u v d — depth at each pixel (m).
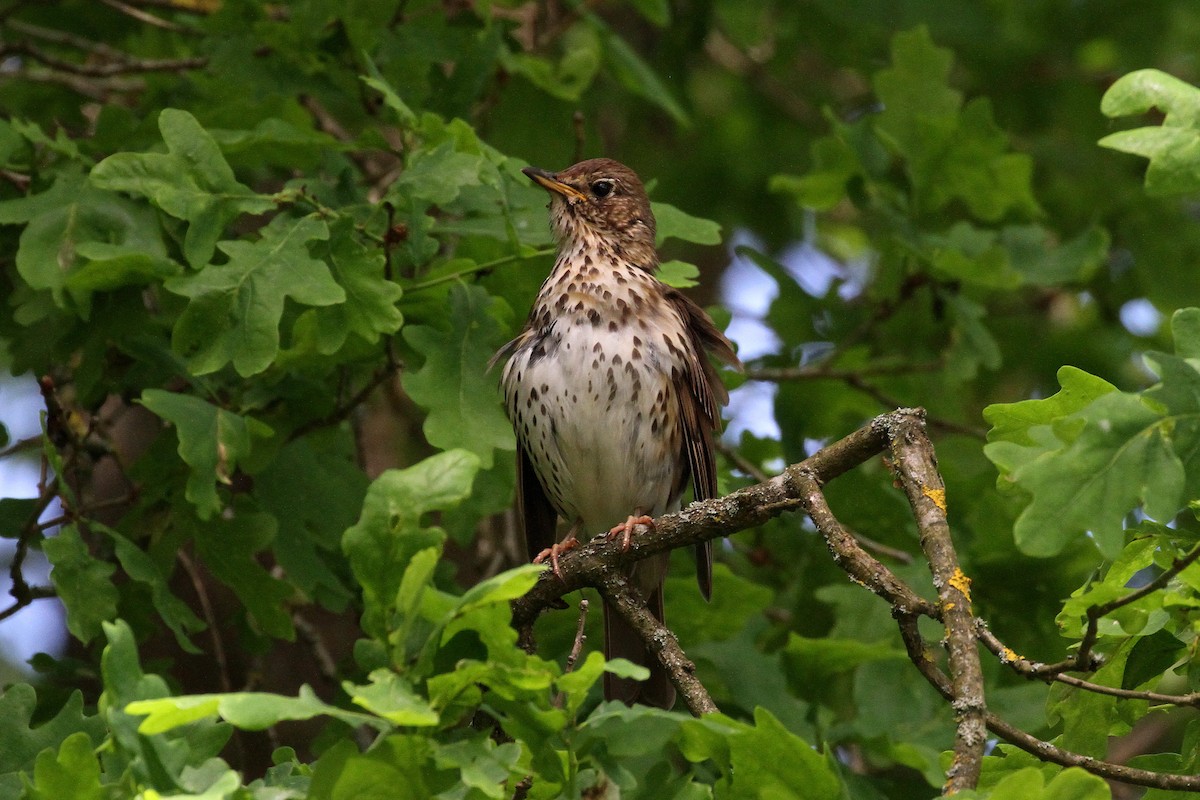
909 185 13.75
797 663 10.86
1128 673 7.38
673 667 8.34
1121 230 16.31
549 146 13.08
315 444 10.04
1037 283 13.70
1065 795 5.61
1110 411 5.95
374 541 5.93
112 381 10.17
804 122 18.91
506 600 5.77
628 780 6.32
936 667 6.90
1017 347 16.38
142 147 10.45
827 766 6.16
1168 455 5.86
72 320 9.57
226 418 8.82
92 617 8.64
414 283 9.48
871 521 12.14
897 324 14.64
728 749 6.44
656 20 14.02
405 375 9.09
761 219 18.81
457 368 9.19
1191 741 7.41
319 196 9.55
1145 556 6.93
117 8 12.45
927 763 10.06
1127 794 13.20
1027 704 10.64
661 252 18.48
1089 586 7.09
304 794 5.93
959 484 12.04
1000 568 11.17
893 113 13.72
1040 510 5.86
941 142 13.40
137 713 5.39
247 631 11.55
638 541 8.66
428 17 11.48
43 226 9.09
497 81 12.17
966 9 16.92
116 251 8.88
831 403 14.02
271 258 8.62
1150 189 6.64
